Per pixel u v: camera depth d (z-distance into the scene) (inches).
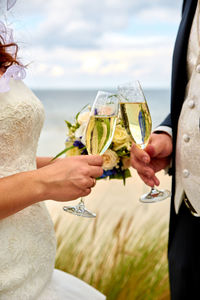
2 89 43.6
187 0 66.7
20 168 47.0
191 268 69.9
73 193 42.6
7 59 49.1
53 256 53.0
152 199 59.6
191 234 69.8
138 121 54.6
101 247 102.3
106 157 57.9
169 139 69.6
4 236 45.6
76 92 1825.8
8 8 49.6
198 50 61.4
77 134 57.3
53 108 1571.1
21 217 47.6
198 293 70.7
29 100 48.0
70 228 111.0
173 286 73.1
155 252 100.5
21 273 46.4
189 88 61.9
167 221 115.7
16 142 46.0
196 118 59.9
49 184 42.2
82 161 43.7
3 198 41.0
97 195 187.5
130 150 61.4
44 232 50.6
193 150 60.7
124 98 54.6
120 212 145.6
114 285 95.6
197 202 62.7
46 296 51.9
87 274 97.7
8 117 44.5
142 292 95.0
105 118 47.8
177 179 68.0
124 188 204.2
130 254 98.8
